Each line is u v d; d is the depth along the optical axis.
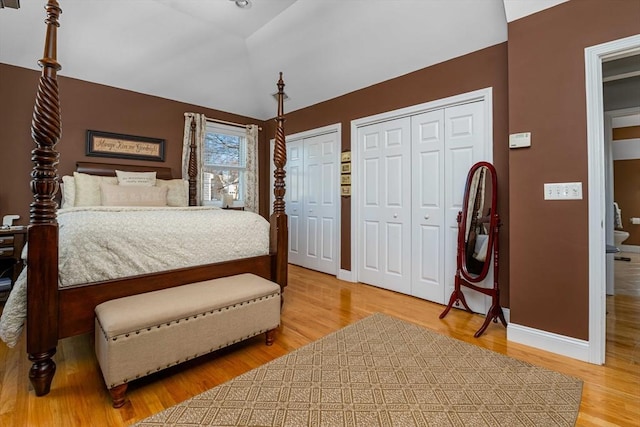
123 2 2.89
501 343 2.12
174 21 3.22
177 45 3.50
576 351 1.91
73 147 3.48
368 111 3.56
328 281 3.80
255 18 3.26
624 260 5.13
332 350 2.00
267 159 5.19
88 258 1.68
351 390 1.57
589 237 1.87
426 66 3.01
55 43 1.52
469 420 1.35
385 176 3.44
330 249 4.14
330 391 1.56
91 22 3.00
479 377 1.69
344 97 3.84
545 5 2.00
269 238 2.66
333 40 3.25
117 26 3.10
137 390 1.58
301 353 1.96
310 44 3.42
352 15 2.92
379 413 1.39
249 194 4.93
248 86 4.46
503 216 2.53
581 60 1.88
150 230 1.93
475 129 2.71
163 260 1.96
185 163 4.27
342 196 3.88
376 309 2.79
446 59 2.86
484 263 2.50
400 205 3.30
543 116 2.03
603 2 1.80
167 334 1.58
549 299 2.02
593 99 1.84
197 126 4.34
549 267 2.02
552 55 1.98
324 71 3.69
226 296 1.83
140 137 3.93
